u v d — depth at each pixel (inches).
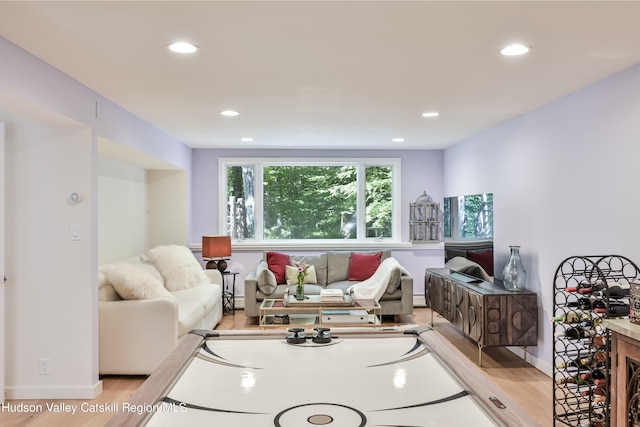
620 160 122.9
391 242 277.6
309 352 83.7
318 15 87.9
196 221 273.7
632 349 91.3
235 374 72.3
